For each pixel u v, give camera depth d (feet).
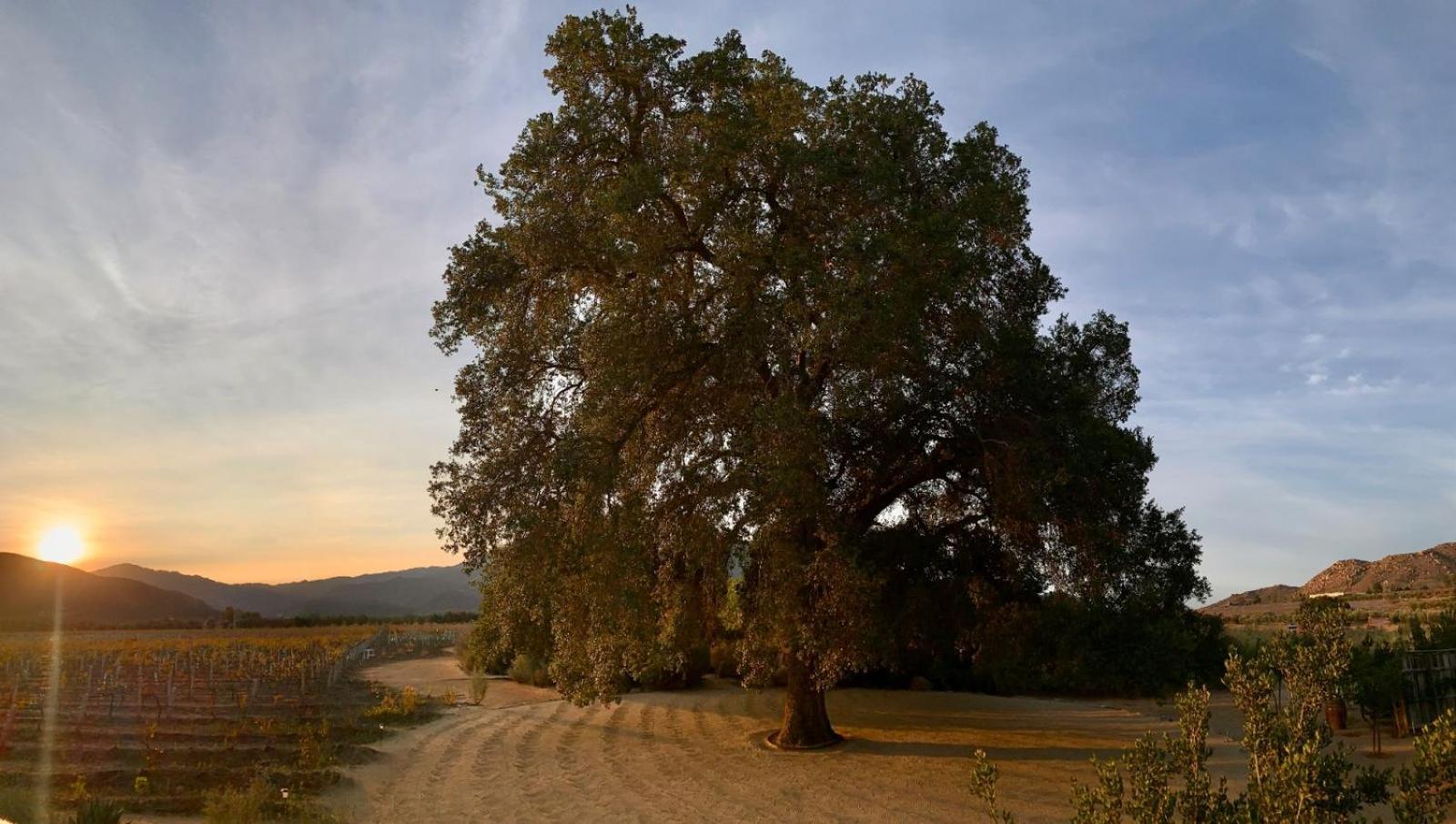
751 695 82.64
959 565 57.52
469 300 50.31
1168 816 17.20
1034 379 48.98
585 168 48.42
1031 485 46.01
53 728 61.16
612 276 50.29
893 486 54.80
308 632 221.05
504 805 43.11
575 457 43.70
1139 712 69.77
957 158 48.60
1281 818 16.01
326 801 42.88
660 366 46.09
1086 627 64.23
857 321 42.11
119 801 41.16
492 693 87.40
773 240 45.80
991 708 73.20
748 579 50.70
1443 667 50.49
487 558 47.11
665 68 47.57
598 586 44.80
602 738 61.77
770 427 42.70
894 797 42.50
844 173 45.50
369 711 69.72
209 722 64.03
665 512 48.08
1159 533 52.06
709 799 43.37
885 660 49.47
